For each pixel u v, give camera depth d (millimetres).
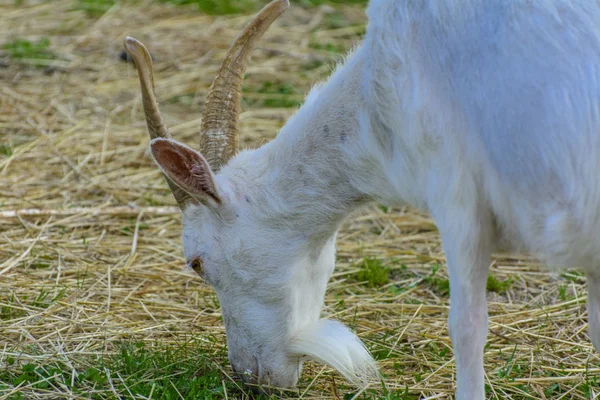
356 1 12789
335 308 6426
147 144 9039
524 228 4059
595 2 3945
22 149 8672
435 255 7402
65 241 7238
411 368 5617
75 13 12023
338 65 4910
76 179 8305
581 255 4059
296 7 12539
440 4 4121
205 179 4809
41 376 5312
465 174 4086
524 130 3902
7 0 12367
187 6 12453
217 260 5035
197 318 6184
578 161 3863
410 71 4164
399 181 4445
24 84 10141
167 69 10758
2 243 7137
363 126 4582
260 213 4941
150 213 7773
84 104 9789
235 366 5223
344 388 5344
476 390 4285
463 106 4031
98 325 6062
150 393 5105
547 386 5402
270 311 5055
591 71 3857
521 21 3959
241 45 5102
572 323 6207
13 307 6164
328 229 4988
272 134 9234
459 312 4234
